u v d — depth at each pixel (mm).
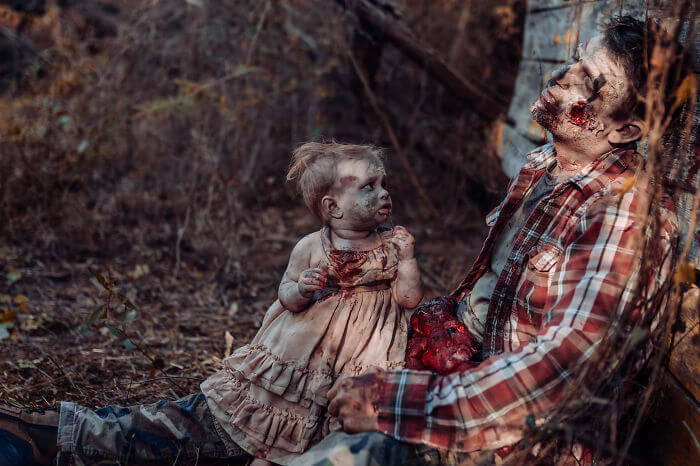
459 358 1866
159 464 2039
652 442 1894
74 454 2008
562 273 1746
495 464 1742
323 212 1996
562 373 1625
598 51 1832
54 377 2877
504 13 4688
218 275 4426
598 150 1892
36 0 6102
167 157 5656
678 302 1727
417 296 1964
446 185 5488
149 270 4391
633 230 1680
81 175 5082
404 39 4445
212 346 3410
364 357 1931
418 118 5750
